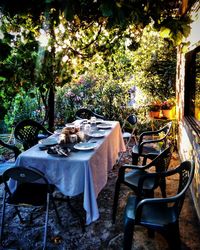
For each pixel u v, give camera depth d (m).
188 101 4.57
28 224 3.01
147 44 6.20
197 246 2.59
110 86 6.75
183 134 4.60
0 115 2.61
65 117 6.73
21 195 2.73
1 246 2.65
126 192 3.76
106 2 2.07
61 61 3.58
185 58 4.47
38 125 4.47
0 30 2.98
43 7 2.32
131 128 6.57
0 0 2.28
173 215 2.30
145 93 6.57
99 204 3.45
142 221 2.21
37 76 3.19
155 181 2.84
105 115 6.78
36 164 2.88
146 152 4.20
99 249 2.59
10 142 5.84
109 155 3.82
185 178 2.30
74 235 2.81
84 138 3.49
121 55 4.93
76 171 2.78
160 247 2.58
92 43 4.09
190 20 2.60
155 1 2.58
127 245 2.30
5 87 2.95
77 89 6.90
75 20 3.28
